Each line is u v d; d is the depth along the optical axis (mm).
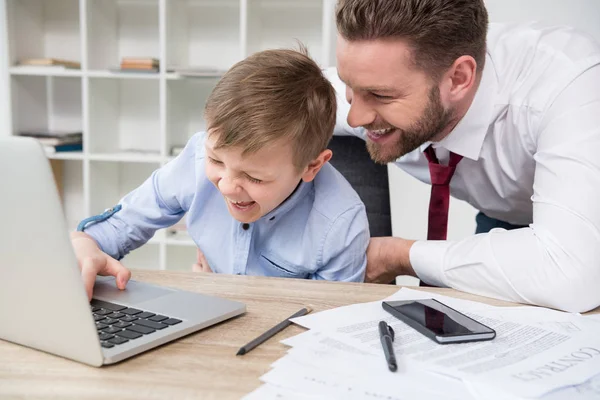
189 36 2688
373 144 1049
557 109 1014
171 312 657
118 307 669
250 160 804
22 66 2615
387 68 903
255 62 900
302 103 867
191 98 2729
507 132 1149
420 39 897
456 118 1094
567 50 1072
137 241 1138
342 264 1032
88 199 2580
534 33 1137
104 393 478
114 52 2719
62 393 476
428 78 940
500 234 903
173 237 2551
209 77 2432
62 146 2602
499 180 1256
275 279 872
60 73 2525
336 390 484
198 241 1133
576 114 973
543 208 910
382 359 553
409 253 992
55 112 2881
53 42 2830
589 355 573
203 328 636
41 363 534
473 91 1064
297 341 593
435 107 979
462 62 964
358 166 1449
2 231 528
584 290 795
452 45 933
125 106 2807
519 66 1116
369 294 801
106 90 2670
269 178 832
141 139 2826
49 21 2816
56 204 489
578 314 727
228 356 562
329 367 531
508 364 545
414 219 2559
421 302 718
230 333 627
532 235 866
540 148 1022
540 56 1096
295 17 2600
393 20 878
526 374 522
